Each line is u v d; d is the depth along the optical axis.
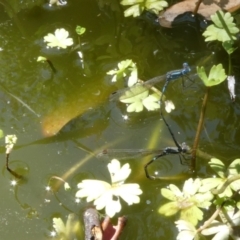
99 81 0.36
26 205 0.32
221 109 0.35
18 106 0.35
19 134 0.34
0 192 0.32
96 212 0.31
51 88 0.36
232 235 0.31
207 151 0.33
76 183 0.32
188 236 0.30
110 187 0.31
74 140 0.34
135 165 0.33
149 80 0.35
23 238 0.31
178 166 0.33
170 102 0.35
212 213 0.31
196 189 0.31
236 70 0.36
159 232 0.31
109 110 0.35
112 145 0.33
